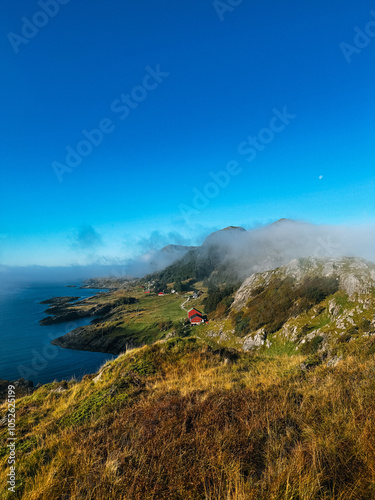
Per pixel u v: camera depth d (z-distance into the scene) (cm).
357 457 388
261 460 440
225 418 586
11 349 9181
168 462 450
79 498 414
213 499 360
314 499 330
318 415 552
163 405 739
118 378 1252
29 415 1082
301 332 5731
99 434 640
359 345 1125
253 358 1576
